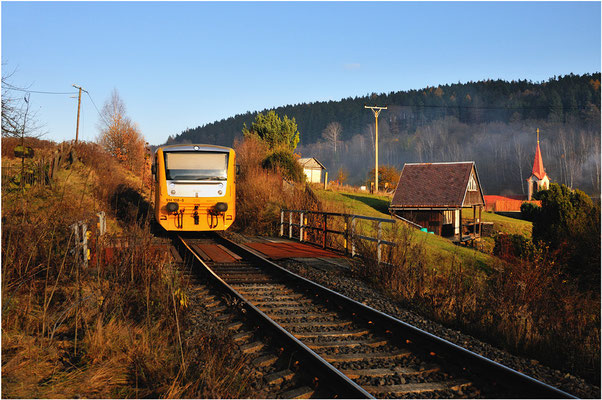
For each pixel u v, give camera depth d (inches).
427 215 1605.6
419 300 330.0
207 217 606.2
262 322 257.4
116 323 237.6
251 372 195.0
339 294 313.7
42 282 276.4
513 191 4906.5
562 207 1024.2
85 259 334.6
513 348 253.1
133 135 1800.0
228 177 611.8
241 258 489.4
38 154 752.3
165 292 277.1
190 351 209.5
